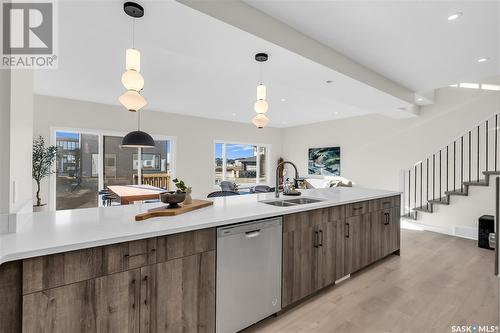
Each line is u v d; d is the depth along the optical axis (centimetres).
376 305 228
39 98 502
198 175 718
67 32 242
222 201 254
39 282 113
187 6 167
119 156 607
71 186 547
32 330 112
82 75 382
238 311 181
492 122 443
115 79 401
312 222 236
